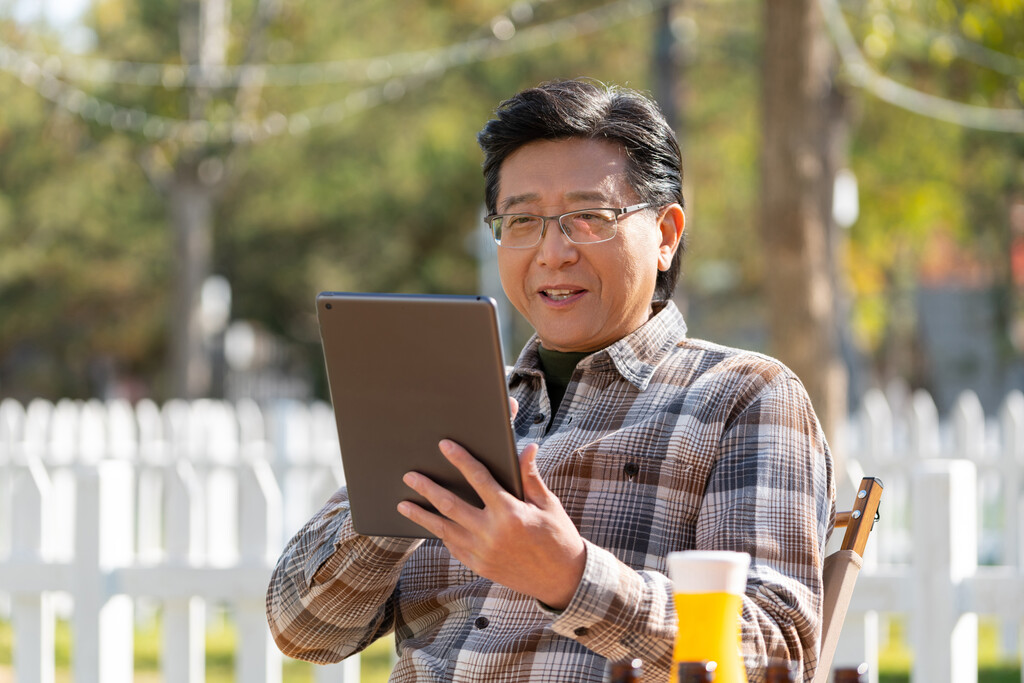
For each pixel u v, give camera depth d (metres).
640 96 3.50
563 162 3.34
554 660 3.07
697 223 29.69
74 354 45.44
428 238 37.81
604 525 3.16
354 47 23.64
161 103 21.98
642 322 3.50
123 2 25.98
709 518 3.08
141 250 35.59
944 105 18.34
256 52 24.41
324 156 28.92
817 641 2.93
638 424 3.25
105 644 6.75
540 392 3.54
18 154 28.33
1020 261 29.16
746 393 3.23
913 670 5.94
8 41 21.75
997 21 11.62
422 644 3.36
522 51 23.64
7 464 12.25
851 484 6.27
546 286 3.37
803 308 10.29
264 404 45.31
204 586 6.75
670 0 17.89
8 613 12.19
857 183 24.86
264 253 38.91
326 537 3.38
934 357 39.00
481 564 2.67
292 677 9.39
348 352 2.74
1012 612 5.82
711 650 2.37
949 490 5.86
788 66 10.31
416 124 26.69
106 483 6.77
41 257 35.12
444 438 2.71
